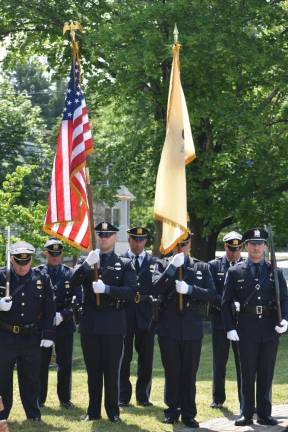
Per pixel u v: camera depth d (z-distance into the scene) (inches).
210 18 811.4
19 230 611.5
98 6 919.7
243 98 887.1
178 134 354.6
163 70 839.7
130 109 892.0
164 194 349.1
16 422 344.8
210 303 382.9
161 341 350.6
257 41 828.6
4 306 331.6
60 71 1006.4
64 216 354.6
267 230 355.9
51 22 941.8
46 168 1193.4
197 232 916.6
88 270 347.9
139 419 354.3
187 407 346.3
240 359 352.5
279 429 340.2
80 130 361.4
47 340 345.1
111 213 1707.7
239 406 392.2
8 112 1201.4
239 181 870.4
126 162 932.0
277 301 346.9
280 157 876.0
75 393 429.4
